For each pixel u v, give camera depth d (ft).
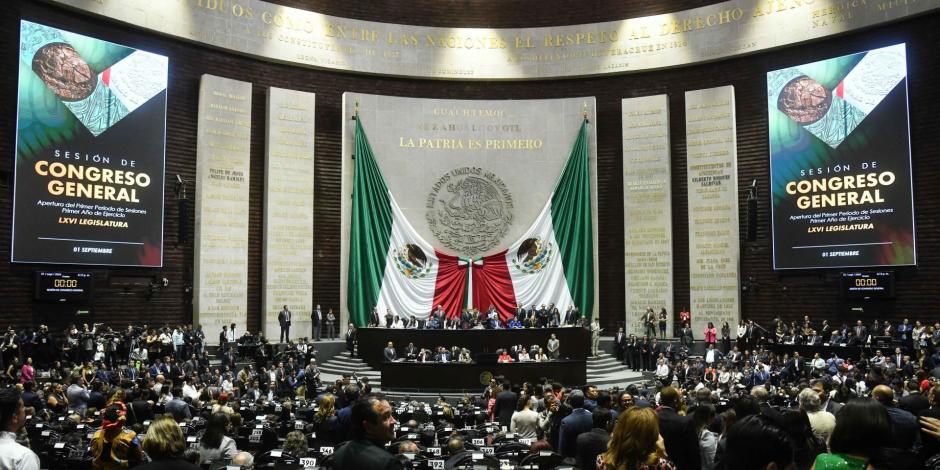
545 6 109.29
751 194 94.12
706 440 22.15
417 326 96.53
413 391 72.54
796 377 78.02
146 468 13.94
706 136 100.17
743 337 92.63
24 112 79.20
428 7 109.09
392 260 103.09
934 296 84.48
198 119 93.91
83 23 86.02
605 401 30.22
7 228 77.87
